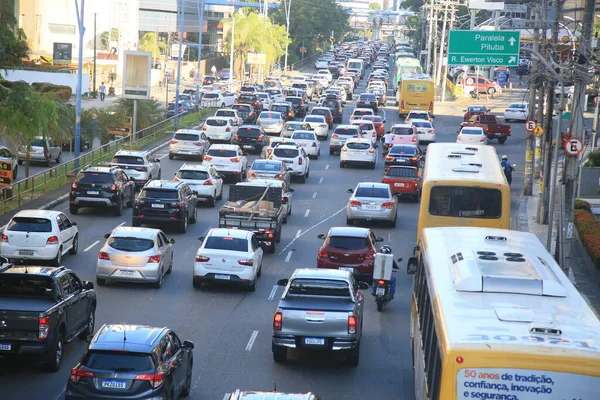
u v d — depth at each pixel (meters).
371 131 103.38
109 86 173.50
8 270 30.98
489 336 18.20
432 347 21.33
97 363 24.33
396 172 72.56
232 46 178.00
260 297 42.94
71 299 31.55
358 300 32.91
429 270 24.44
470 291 21.42
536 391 17.50
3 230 49.19
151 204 55.84
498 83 190.62
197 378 30.59
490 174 44.25
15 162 66.94
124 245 42.97
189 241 55.12
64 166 79.94
